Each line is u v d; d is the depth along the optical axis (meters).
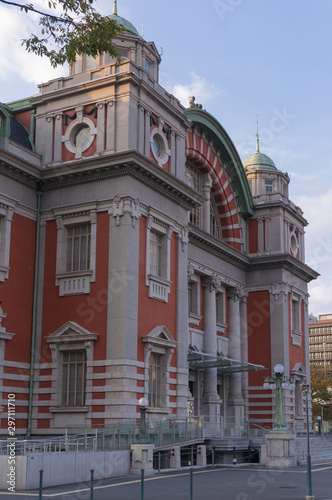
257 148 58.91
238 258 48.25
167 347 33.25
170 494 20.47
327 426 50.53
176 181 34.88
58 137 34.38
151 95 34.38
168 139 36.22
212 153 47.38
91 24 18.12
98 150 32.84
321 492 21.33
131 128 32.59
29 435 31.11
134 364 30.31
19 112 36.34
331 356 169.00
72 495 19.88
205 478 25.62
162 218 34.28
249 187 50.56
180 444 30.75
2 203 31.44
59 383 31.52
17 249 32.19
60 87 35.03
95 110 33.59
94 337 30.58
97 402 29.86
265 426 46.81
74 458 23.77
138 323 31.22
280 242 49.84
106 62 35.62
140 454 27.00
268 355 48.34
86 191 32.88
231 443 33.78
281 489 22.11
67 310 32.00
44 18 17.67
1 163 31.30
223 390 46.56
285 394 47.62
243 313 49.53
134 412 29.72
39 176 33.62
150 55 37.66
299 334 51.56
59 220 33.28
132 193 31.97
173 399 33.34
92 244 32.06
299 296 52.84
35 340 32.38
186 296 35.72
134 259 31.45
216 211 49.56
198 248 43.84
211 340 44.03
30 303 32.62
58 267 32.75
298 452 36.62
